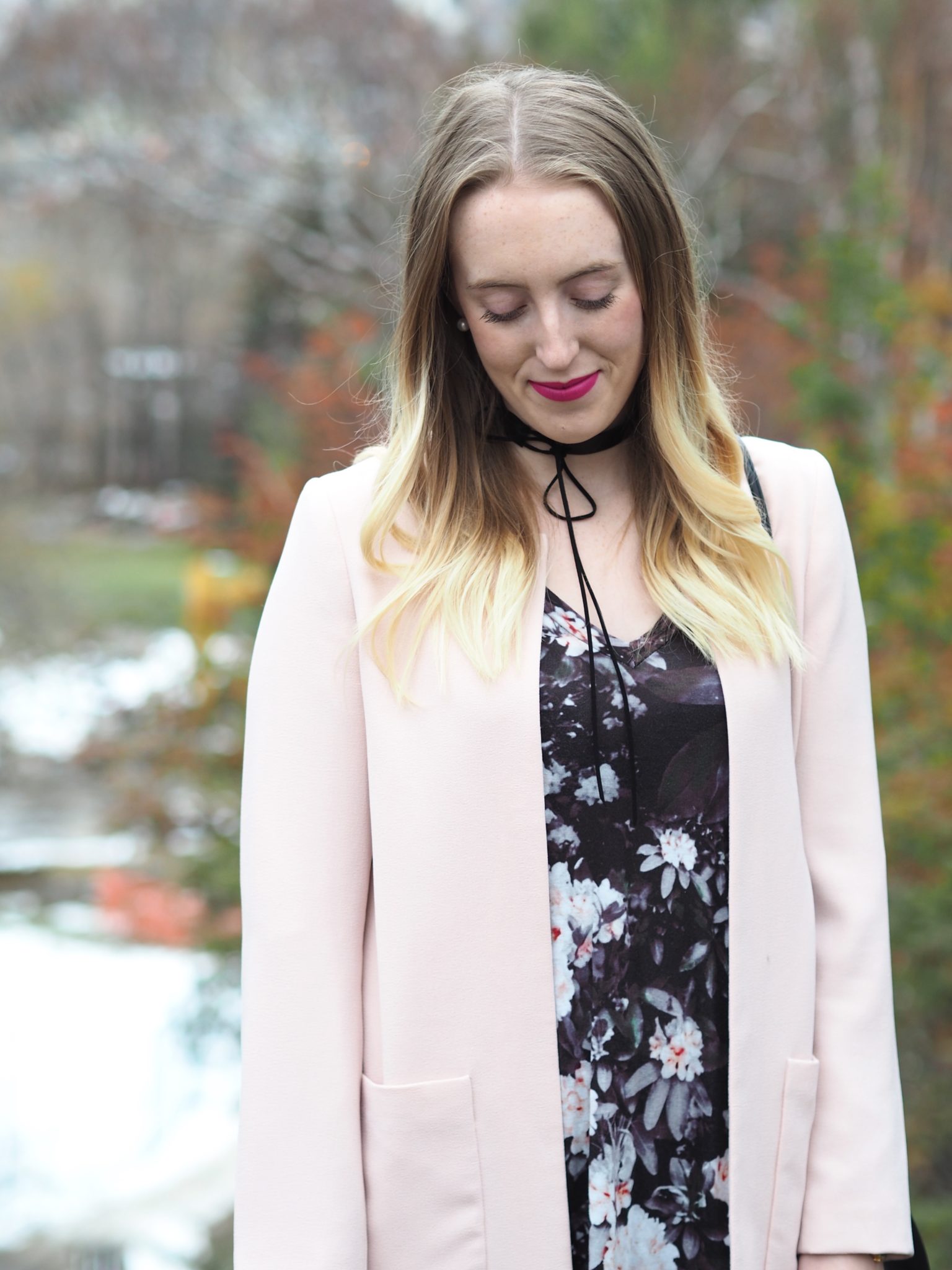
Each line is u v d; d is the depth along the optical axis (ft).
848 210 25.84
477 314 5.09
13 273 79.82
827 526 5.56
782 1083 5.13
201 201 48.62
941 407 20.54
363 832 5.20
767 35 48.24
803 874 5.24
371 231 47.24
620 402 5.23
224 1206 20.86
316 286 48.93
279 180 47.60
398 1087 4.93
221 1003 25.86
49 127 48.55
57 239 78.69
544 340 4.99
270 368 30.04
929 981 17.06
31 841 41.47
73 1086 24.91
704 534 5.38
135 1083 25.08
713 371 6.40
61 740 45.29
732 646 5.16
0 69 47.09
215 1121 23.61
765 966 5.09
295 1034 4.94
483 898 4.96
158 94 47.24
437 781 4.99
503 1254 4.91
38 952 32.65
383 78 47.42
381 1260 4.94
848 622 5.54
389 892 5.01
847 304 22.70
